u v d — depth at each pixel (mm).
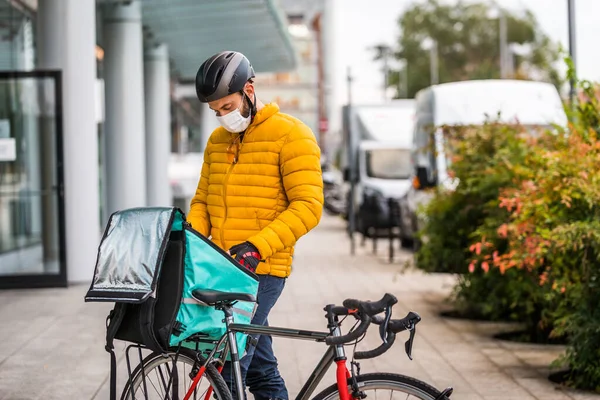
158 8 20344
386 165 28266
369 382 4477
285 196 5285
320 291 15141
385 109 29344
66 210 15156
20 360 9008
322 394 4500
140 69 19797
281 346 9844
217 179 5398
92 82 15266
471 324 11734
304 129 5254
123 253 4660
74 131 15094
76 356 9164
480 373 8820
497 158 11609
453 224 12422
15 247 14789
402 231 24344
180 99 38781
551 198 8773
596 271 8281
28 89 14797
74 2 15047
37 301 13172
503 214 11148
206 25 22578
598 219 8406
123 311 4695
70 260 15156
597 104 9516
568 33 18922
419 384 4449
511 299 11234
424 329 11320
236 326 4707
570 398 7801
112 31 19609
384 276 17438
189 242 4727
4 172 14891
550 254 8680
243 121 5227
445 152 13070
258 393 5543
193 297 4719
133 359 9008
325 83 81938
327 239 28516
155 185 25625
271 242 5051
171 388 4891
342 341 4129
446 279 16766
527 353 9844
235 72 5133
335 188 44688
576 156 8773
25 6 16859
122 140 19641
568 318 8203
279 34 24156
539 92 18906
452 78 88812
